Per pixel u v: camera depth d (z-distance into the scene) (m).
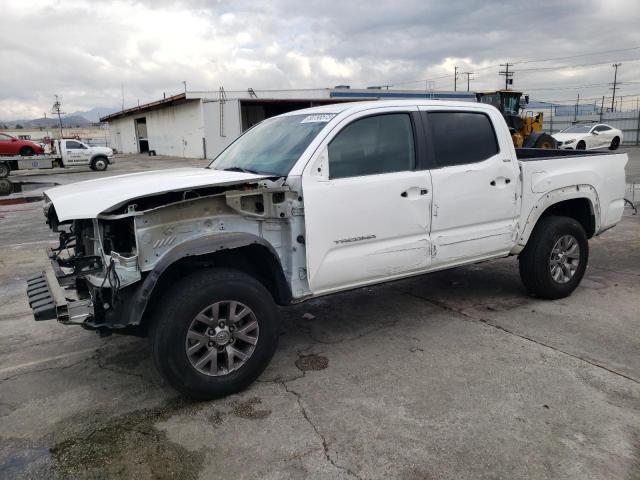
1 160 21.97
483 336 4.38
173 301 3.23
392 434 3.02
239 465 2.79
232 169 4.27
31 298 3.41
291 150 3.92
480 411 3.23
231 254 3.69
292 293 3.76
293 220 3.67
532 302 5.20
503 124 4.74
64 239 4.22
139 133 51.50
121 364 4.05
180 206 3.32
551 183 5.00
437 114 4.36
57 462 2.86
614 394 3.40
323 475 2.69
